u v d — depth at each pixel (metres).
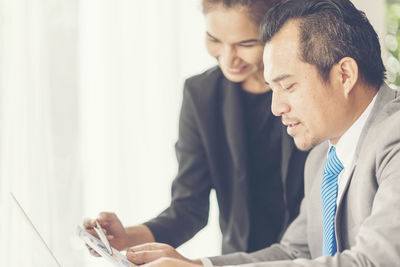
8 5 2.91
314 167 1.58
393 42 3.20
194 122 1.93
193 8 3.06
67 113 2.98
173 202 1.93
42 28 2.94
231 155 1.90
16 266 2.91
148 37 3.03
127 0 3.00
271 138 1.87
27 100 2.94
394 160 1.18
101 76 2.99
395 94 1.31
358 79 1.27
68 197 2.99
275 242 1.93
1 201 2.92
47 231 2.96
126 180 3.05
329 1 1.25
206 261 1.51
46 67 2.95
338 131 1.31
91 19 2.98
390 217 1.10
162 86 3.05
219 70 1.93
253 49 1.65
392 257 1.07
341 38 1.24
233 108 1.85
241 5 1.59
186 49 3.07
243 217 1.90
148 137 3.06
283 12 1.28
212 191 3.18
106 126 3.01
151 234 1.77
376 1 2.48
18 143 2.94
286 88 1.27
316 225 1.54
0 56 2.93
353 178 1.29
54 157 2.97
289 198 1.85
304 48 1.24
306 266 1.12
